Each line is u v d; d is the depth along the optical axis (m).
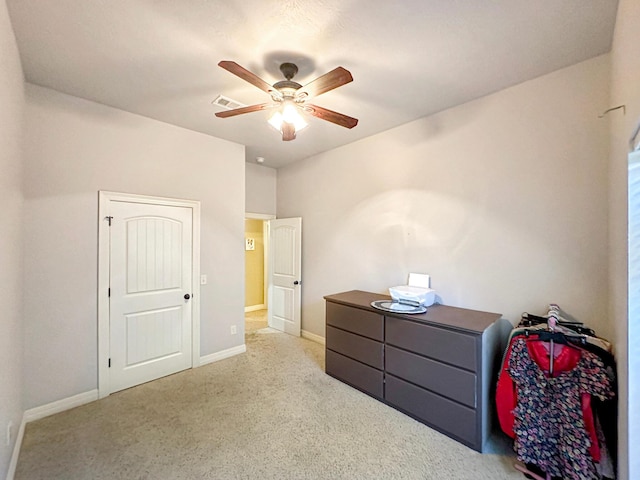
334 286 4.14
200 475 1.84
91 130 2.74
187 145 3.42
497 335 2.42
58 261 2.55
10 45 1.72
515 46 1.96
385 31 1.82
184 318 3.39
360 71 2.26
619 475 1.59
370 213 3.66
